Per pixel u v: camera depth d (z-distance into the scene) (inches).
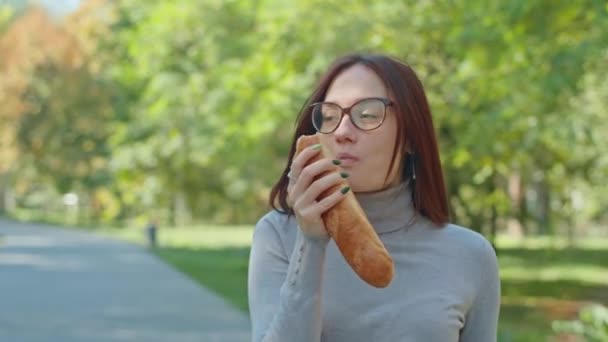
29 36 2549.2
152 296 797.9
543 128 623.5
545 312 728.3
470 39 577.9
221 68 897.5
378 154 116.7
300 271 103.5
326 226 101.3
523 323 655.1
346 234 99.5
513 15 524.4
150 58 1061.1
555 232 1643.7
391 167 117.9
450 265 119.1
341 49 675.4
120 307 711.7
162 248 1526.8
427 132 120.8
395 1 655.1
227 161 1083.3
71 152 2417.6
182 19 955.3
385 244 119.6
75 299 772.6
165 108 1059.9
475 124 618.5
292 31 707.4
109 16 2011.6
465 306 118.7
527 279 1027.9
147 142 1382.9
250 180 1253.1
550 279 1028.5
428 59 663.8
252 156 999.6
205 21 939.3
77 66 2389.3
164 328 591.5
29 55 2517.2
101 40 1956.2
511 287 943.0
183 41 1033.5
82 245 1620.3
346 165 116.6
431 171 121.3
